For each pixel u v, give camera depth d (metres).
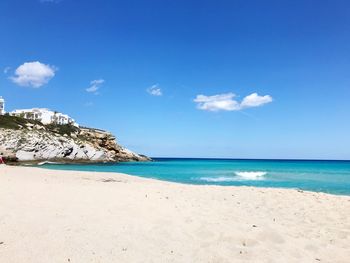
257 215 10.88
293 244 7.52
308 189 25.48
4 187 13.63
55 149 81.00
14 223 7.86
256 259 6.55
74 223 8.20
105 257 6.21
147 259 6.26
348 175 45.59
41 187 14.32
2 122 81.38
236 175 43.78
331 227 9.48
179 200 12.84
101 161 94.06
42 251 6.27
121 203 11.13
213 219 9.38
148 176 40.44
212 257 6.54
